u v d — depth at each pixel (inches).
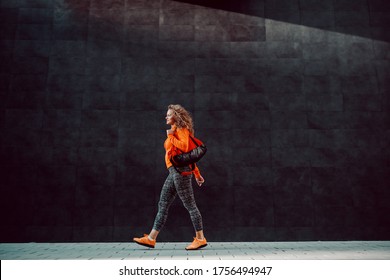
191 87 180.1
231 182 169.8
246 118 177.0
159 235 163.6
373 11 190.5
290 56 184.9
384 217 167.3
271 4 191.2
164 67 182.1
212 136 174.6
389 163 172.7
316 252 121.8
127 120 175.3
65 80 178.7
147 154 172.1
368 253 119.0
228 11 190.1
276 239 164.4
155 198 167.3
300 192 169.3
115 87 179.0
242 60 183.9
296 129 176.1
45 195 165.9
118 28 186.4
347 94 180.5
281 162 172.4
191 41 185.8
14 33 182.7
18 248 137.6
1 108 173.6
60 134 172.4
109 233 163.3
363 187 170.2
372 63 184.4
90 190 167.2
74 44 183.3
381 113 178.4
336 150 174.1
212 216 166.2
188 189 126.6
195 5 190.5
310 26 188.7
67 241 161.9
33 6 186.9
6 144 169.9
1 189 165.5
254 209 167.3
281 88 180.9
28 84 177.2
